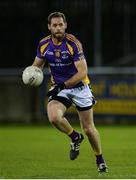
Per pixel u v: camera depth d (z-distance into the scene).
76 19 63.59
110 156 33.94
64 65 25.06
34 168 28.38
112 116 61.53
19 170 27.56
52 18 24.53
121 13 63.69
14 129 56.47
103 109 61.62
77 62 24.64
